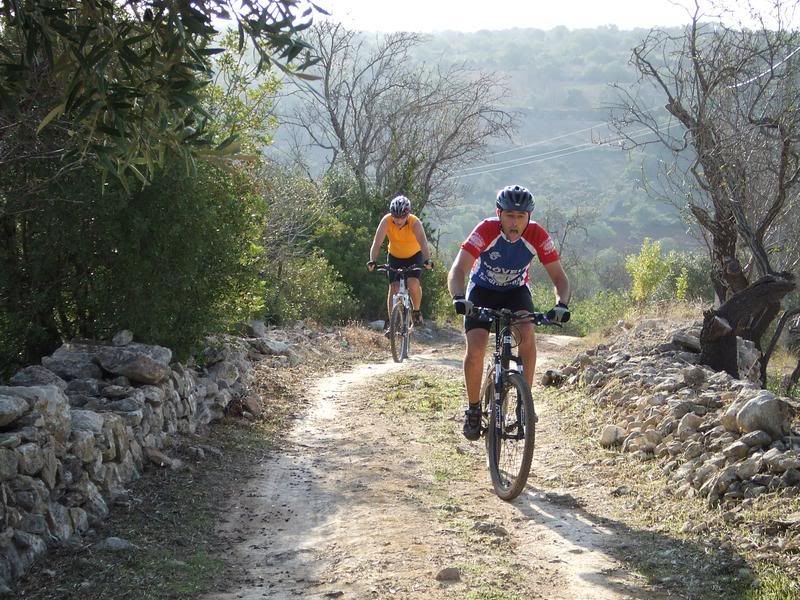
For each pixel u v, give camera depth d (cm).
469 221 10856
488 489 620
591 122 15900
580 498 597
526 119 16075
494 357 607
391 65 2777
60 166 650
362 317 2106
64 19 384
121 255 700
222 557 492
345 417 859
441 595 431
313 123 2803
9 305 706
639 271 2714
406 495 602
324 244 2100
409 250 1236
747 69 1124
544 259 593
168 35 401
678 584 442
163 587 443
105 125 387
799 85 1107
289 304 1614
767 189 1192
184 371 748
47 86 523
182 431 718
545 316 570
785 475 541
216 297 797
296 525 548
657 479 621
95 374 679
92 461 548
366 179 2612
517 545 508
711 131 1126
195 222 713
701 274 2877
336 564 478
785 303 1830
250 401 840
